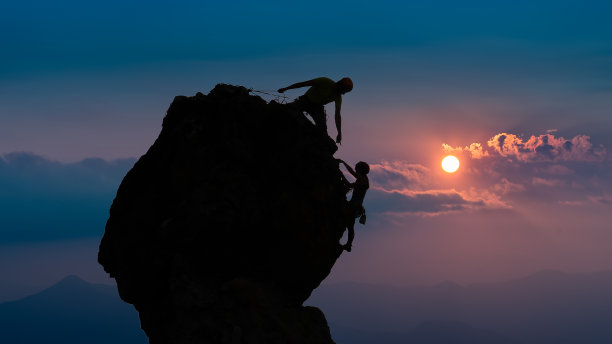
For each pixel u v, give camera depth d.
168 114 14.02
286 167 13.47
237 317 12.57
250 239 13.58
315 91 14.00
